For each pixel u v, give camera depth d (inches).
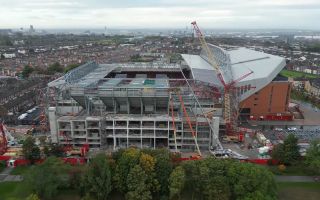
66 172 4889.3
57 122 6717.5
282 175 5551.2
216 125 6673.2
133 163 4756.4
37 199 4141.2
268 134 7623.0
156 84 7844.5
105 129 6766.7
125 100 7096.5
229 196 4434.1
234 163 4808.1
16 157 6053.2
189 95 7564.0
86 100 7155.5
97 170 4717.0
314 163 5241.1
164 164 4800.7
